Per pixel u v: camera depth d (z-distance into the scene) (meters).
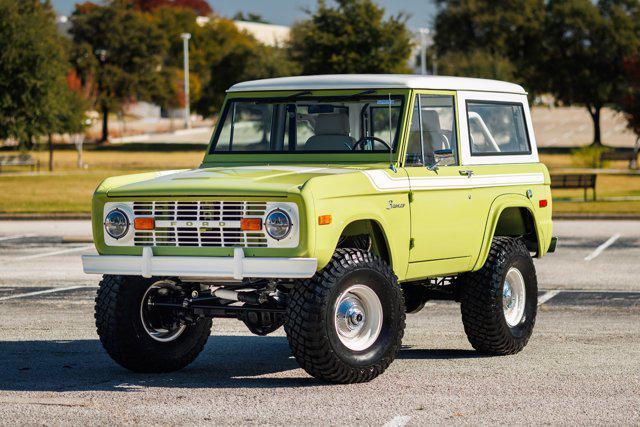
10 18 55.69
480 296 10.35
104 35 106.56
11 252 22.08
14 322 12.78
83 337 11.68
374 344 8.97
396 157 9.48
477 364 10.03
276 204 8.38
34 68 57.09
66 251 22.28
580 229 27.56
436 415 7.80
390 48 71.81
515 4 97.25
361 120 9.81
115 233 8.97
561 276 17.56
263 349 11.04
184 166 69.38
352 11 71.81
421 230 9.53
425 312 13.70
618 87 92.19
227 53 101.31
